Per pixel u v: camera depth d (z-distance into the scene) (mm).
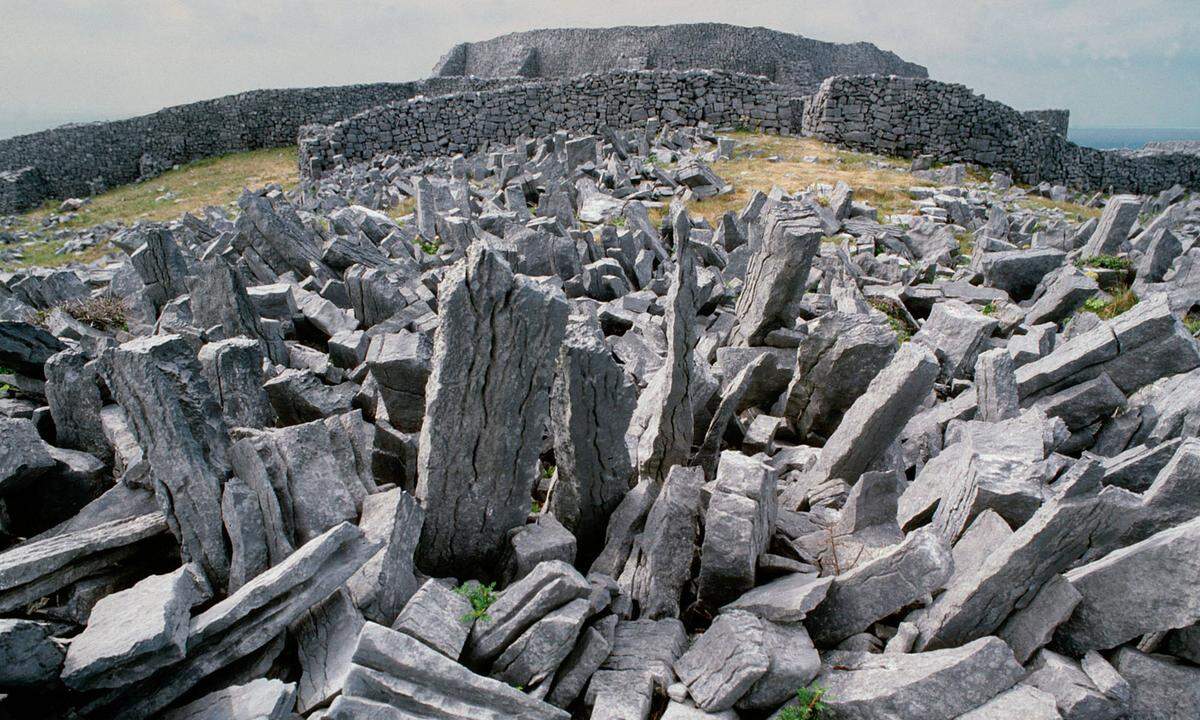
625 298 10602
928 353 5848
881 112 26750
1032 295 13211
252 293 8836
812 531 5465
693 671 4094
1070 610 4152
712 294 11031
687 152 25125
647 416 7207
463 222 13336
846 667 4270
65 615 4191
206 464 4457
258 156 35281
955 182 23656
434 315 9555
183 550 4500
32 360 6930
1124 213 14461
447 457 4621
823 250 14102
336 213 15867
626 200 18203
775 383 8359
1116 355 7383
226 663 3734
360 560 4098
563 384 4906
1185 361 7094
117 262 15188
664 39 40125
